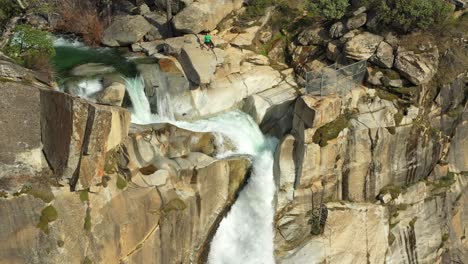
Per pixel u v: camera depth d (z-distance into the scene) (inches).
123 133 693.9
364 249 897.5
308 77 883.4
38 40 863.7
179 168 757.3
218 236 829.2
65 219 631.2
